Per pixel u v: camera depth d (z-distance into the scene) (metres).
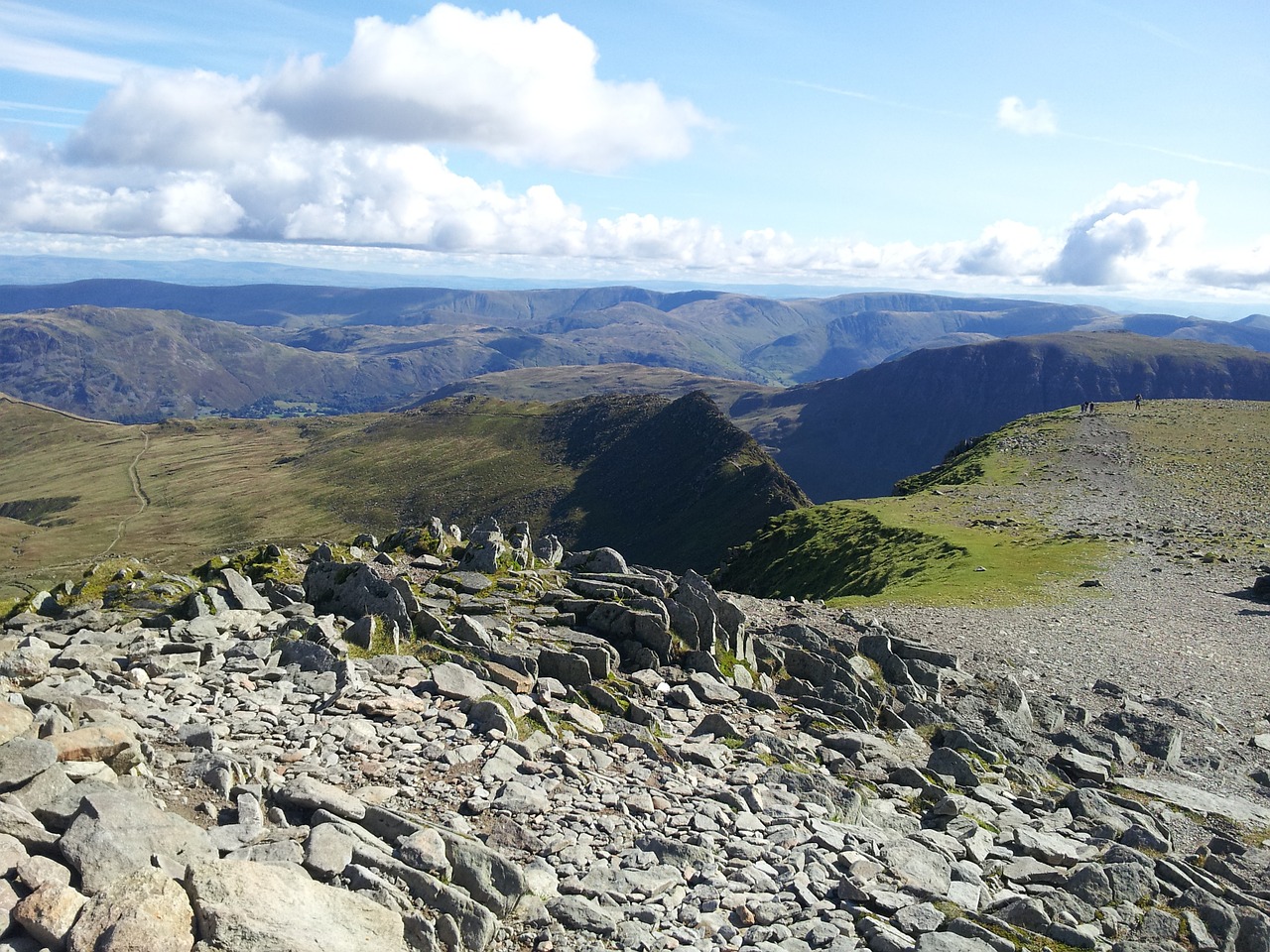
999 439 115.12
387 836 12.18
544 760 16.48
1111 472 91.94
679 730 20.17
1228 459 94.56
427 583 26.95
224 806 11.98
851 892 13.09
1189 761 25.70
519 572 28.55
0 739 11.37
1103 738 25.77
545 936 10.93
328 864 10.62
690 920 11.84
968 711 26.48
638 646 24.16
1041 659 35.06
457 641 21.81
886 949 11.70
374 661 19.61
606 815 14.62
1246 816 21.39
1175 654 37.03
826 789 17.25
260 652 19.45
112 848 9.53
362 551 30.30
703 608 25.81
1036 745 25.00
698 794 16.22
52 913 8.38
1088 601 46.97
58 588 24.00
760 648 27.08
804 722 22.73
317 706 16.84
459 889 10.93
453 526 32.88
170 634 20.20
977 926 12.48
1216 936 13.79
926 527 69.44
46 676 16.14
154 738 13.91
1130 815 19.70
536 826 13.72
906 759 21.59
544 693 19.80
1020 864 15.57
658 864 13.20
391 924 9.70
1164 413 128.38
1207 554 57.22
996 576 52.97
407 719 16.77
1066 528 68.06
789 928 11.94
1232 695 32.00
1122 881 14.93
